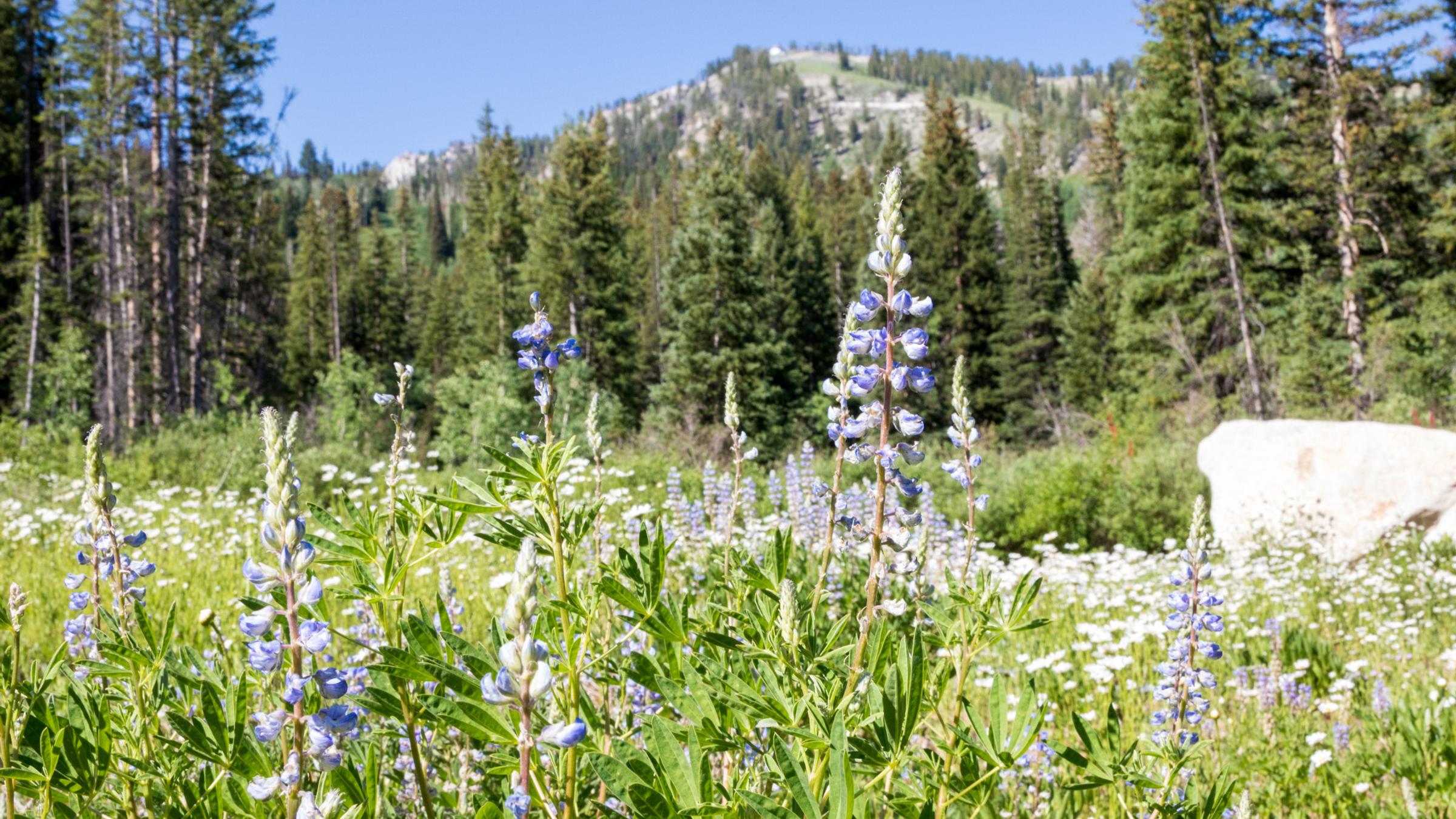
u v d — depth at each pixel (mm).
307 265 64000
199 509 10492
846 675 1953
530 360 2061
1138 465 14750
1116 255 30672
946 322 43062
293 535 1396
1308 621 7762
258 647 1382
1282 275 26109
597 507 2104
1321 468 12086
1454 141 23875
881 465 1963
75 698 1842
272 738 1426
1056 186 60000
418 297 74938
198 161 31156
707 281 34594
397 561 2102
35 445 14414
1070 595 8469
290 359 54688
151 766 1865
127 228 32000
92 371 25375
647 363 55594
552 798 1707
